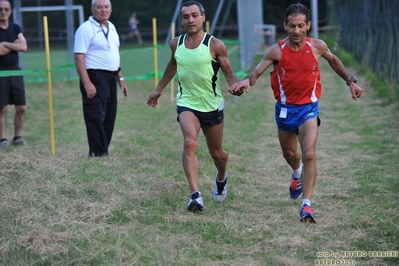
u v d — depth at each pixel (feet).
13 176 45.57
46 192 40.88
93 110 52.60
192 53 36.68
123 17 225.97
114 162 50.57
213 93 37.37
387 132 62.23
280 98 36.27
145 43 222.07
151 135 64.18
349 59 136.15
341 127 66.44
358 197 41.01
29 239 32.17
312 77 35.53
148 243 31.83
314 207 38.86
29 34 188.34
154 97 39.93
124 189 42.14
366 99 83.66
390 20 86.58
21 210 36.96
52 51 186.70
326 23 236.43
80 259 29.63
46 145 59.21
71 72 120.78
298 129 36.14
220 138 38.34
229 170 48.88
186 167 36.73
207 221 35.73
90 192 41.24
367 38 115.55
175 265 29.12
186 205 38.99
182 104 37.68
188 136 36.58
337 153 54.80
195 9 36.45
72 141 61.16
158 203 38.91
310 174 34.88
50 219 35.17
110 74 52.90
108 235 32.73
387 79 88.99
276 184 45.21
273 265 29.40
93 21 51.90
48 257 30.09
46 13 182.50
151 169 48.57
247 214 37.45
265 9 251.19
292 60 35.32
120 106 84.23
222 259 30.25
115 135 63.98
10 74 50.72
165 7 225.15
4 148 57.21
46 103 88.53
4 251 30.99
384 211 37.40
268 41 215.51
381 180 44.86
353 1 142.00
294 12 34.58
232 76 37.42
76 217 35.83
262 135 63.93
